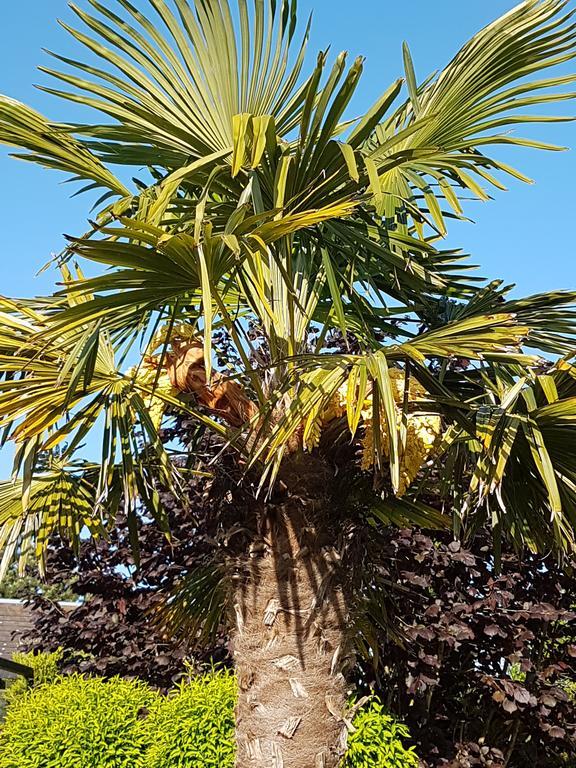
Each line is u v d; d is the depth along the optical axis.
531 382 3.12
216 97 3.24
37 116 3.20
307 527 3.20
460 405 2.96
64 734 5.60
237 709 3.25
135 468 4.10
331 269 3.46
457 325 2.80
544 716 5.88
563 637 6.71
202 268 2.45
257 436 2.97
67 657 7.62
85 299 3.53
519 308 3.87
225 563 3.40
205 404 3.43
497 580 5.82
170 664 6.79
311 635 3.16
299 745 3.06
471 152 3.75
